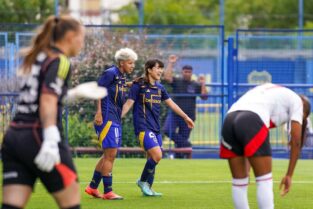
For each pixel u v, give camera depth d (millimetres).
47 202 23594
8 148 13711
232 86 40781
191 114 40312
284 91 17594
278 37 55188
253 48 59781
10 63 38969
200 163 37312
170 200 24453
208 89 46000
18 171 13766
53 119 13336
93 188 24766
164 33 50844
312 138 41188
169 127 40250
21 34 39438
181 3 107438
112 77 24297
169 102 25547
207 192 26531
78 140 40062
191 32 59562
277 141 43625
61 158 13672
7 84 38469
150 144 24906
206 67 61906
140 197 25109
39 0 66750
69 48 14016
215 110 44875
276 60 49406
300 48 56156
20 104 13789
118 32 40594
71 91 13773
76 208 13773
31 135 13555
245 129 17000
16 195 13734
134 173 32562
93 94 13664
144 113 25094
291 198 25031
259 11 103688
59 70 13547
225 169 34469
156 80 25219
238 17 106812
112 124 24328
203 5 108625
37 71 13648
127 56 24422
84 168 34312
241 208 17625
